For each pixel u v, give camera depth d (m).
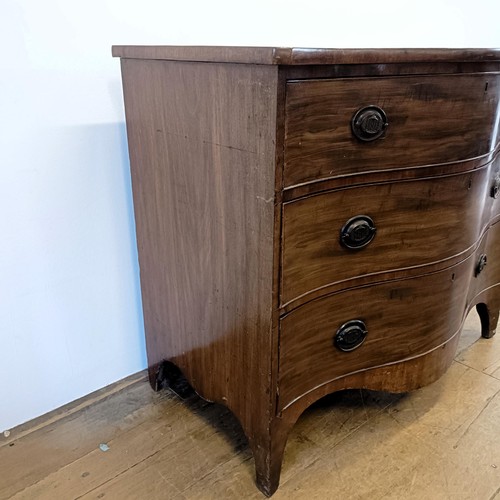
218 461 1.05
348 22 1.45
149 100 0.94
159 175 0.99
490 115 0.92
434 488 0.98
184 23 1.12
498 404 1.22
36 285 1.07
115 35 1.03
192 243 0.95
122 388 1.28
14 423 1.12
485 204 1.10
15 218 0.99
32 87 0.94
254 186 0.75
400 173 0.84
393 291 0.96
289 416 0.92
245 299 0.85
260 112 0.69
